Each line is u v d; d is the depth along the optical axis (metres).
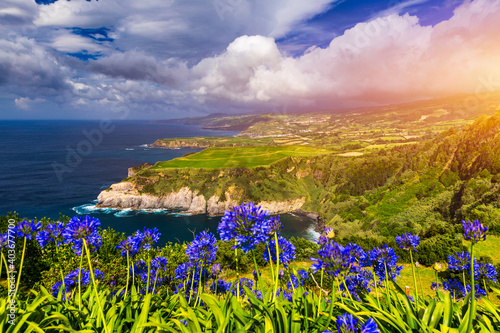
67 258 8.60
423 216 103.75
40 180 163.25
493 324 3.12
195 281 5.16
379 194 131.75
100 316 3.25
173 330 2.85
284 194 150.00
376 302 3.50
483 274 4.37
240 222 3.44
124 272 6.93
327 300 3.77
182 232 107.62
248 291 3.32
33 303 3.43
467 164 117.12
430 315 3.17
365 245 33.97
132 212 127.81
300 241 28.64
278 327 2.99
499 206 74.56
